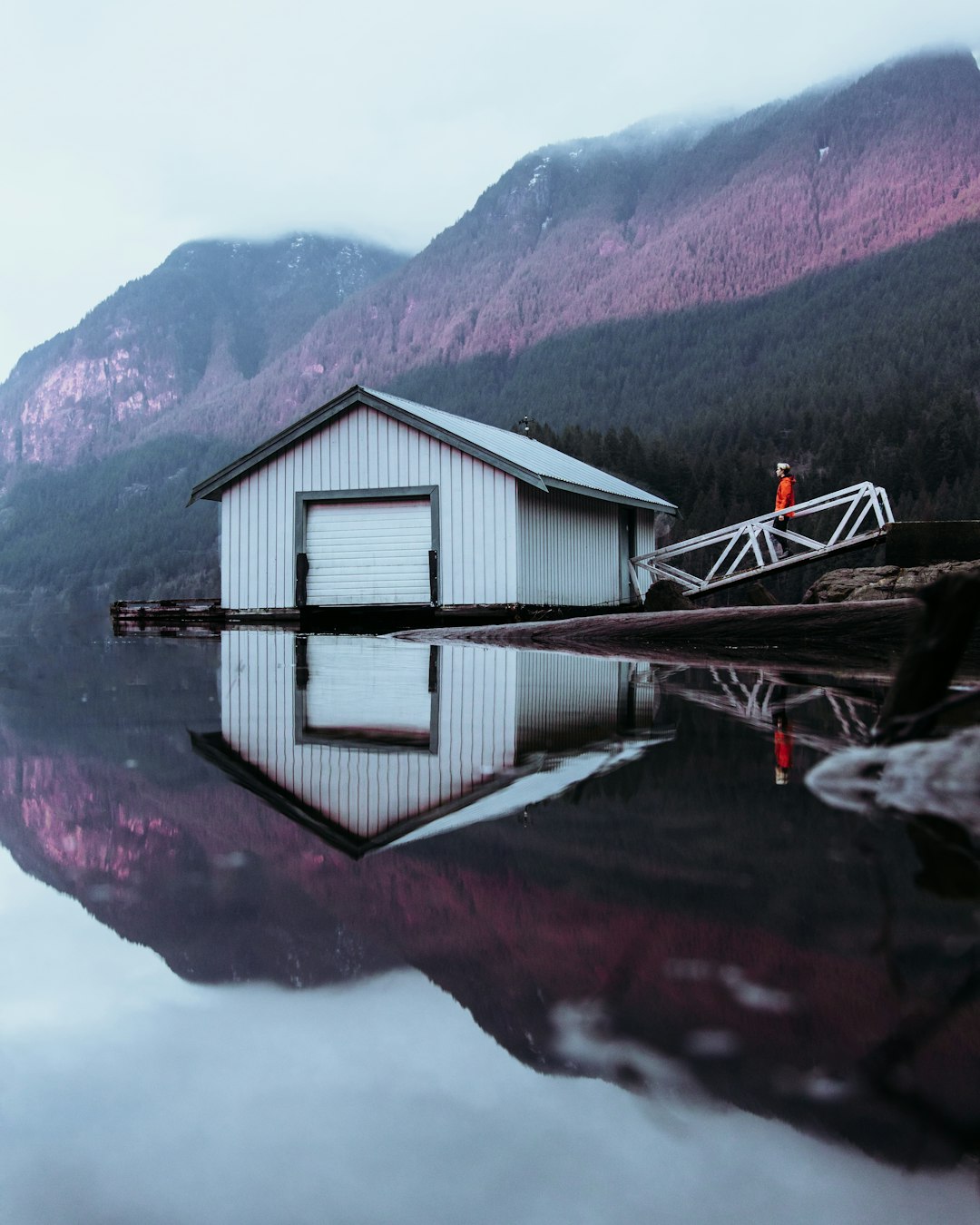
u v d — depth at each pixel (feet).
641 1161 1.82
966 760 5.31
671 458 345.10
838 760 5.97
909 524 46.98
